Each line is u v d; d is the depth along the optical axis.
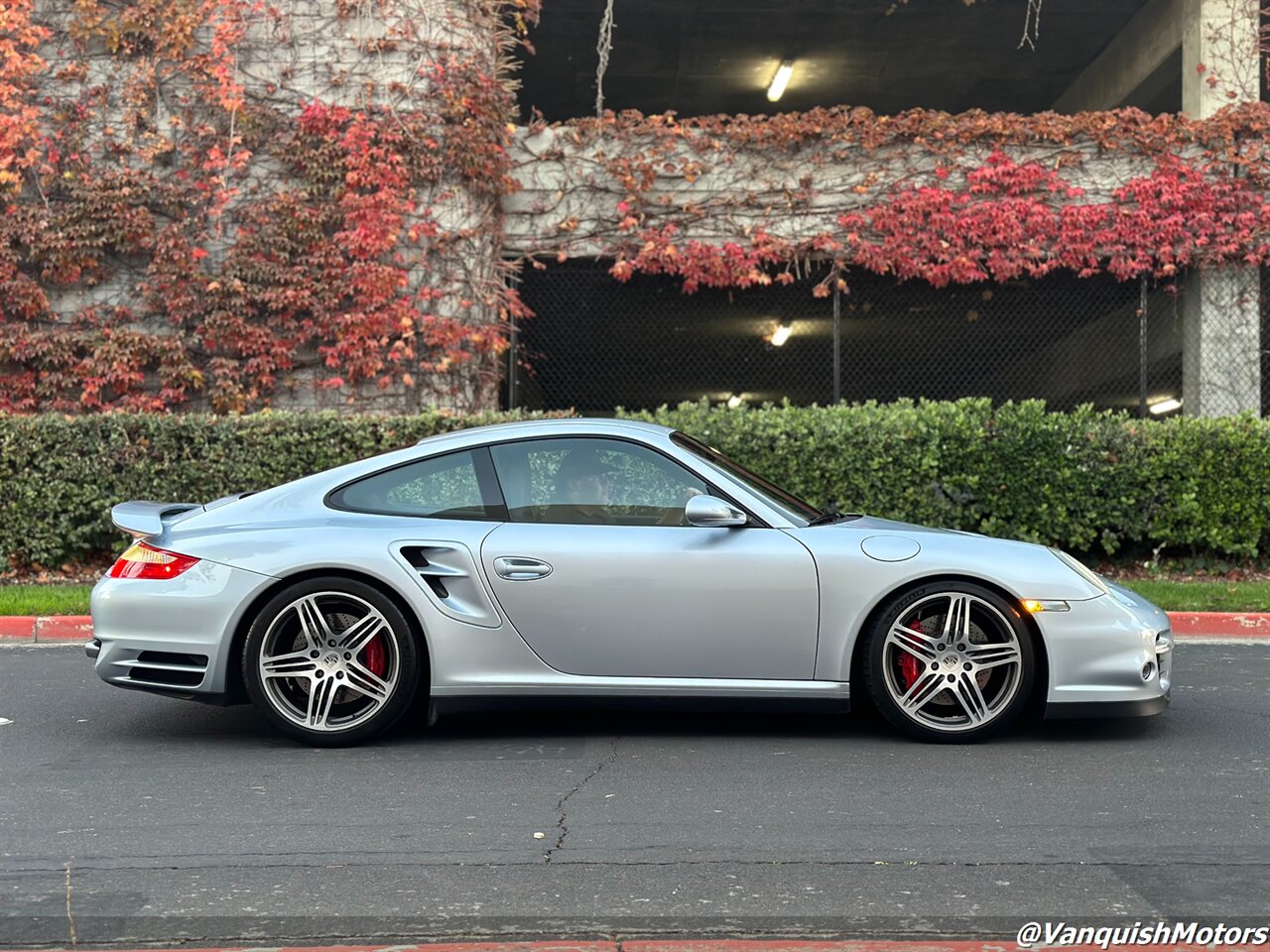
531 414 12.16
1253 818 4.43
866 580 5.44
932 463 11.30
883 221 14.05
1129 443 11.50
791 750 5.50
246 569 5.50
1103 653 5.41
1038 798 4.69
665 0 17.38
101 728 6.07
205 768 5.25
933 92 21.62
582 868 3.91
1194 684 7.05
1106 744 5.58
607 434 5.78
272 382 13.41
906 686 5.55
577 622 5.48
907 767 5.18
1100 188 14.17
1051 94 21.73
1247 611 9.41
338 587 5.50
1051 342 17.09
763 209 14.16
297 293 13.30
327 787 4.91
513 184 13.91
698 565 5.46
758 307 15.73
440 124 13.53
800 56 19.66
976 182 14.04
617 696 5.48
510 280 14.49
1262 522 11.47
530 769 5.20
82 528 11.59
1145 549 12.10
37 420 11.57
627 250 14.12
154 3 13.43
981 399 11.68
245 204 13.47
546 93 21.45
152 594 5.52
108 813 4.55
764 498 5.73
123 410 13.29
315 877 3.83
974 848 4.10
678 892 3.69
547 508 5.65
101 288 13.53
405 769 5.21
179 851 4.09
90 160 13.46
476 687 5.48
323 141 13.44
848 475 11.43
